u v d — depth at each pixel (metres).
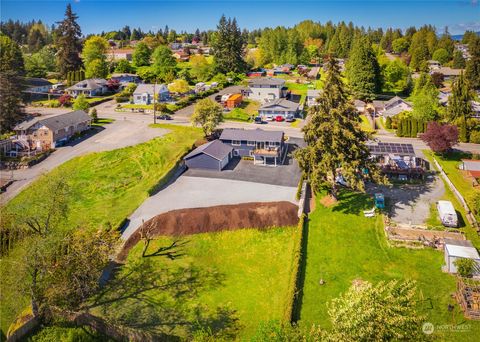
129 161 68.69
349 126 49.66
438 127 69.56
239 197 54.22
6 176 64.25
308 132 50.50
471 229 46.34
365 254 42.38
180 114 99.88
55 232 35.00
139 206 52.50
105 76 140.25
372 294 23.78
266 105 96.38
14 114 85.31
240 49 153.38
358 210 50.91
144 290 37.91
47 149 75.06
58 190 37.31
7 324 32.72
